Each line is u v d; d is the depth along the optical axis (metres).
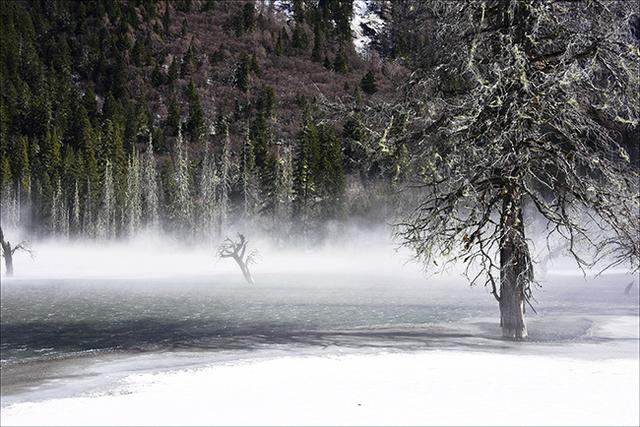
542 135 17.05
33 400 10.85
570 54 16.72
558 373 12.85
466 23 18.02
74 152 148.00
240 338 19.44
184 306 32.88
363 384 11.80
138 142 173.50
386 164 20.52
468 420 9.19
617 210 16.80
